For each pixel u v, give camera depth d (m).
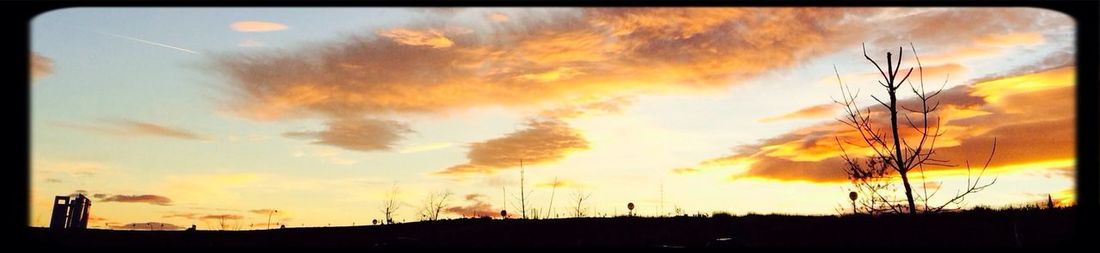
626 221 31.75
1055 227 16.22
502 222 34.09
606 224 30.97
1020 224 17.44
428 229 32.03
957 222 18.92
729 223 28.03
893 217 16.50
